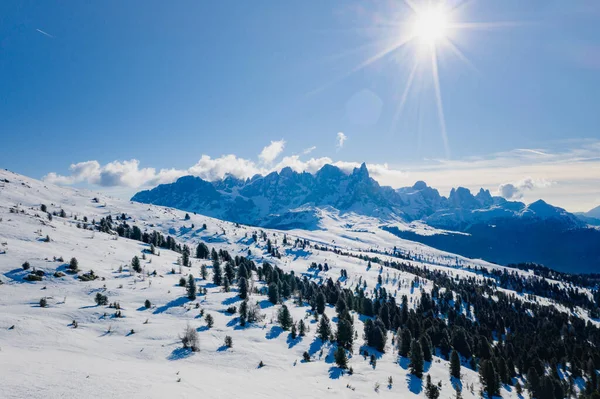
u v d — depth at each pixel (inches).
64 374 1619.1
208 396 1754.4
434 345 5152.6
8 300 3122.5
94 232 6801.2
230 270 5492.1
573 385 4899.1
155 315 3366.1
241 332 3334.2
